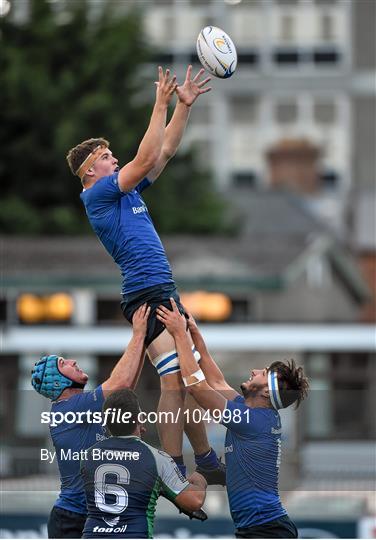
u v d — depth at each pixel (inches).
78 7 5546.3
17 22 5502.0
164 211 5339.6
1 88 5236.2
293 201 6599.4
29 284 4288.9
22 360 3201.3
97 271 4303.6
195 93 1136.8
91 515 1113.4
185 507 1125.7
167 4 7209.6
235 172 7273.6
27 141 5187.0
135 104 5408.5
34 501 1708.9
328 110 7317.9
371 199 6604.3
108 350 3179.1
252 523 1146.0
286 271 4510.3
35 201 5221.5
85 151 1095.0
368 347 3100.4
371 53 7317.9
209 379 1156.5
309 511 1760.6
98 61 5369.1
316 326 3127.5
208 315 4399.6
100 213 1087.6
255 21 7308.1
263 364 2960.1
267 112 7293.3
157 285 1095.0
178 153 5634.8
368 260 6368.1
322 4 7332.7
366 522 1776.6
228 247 4864.7
